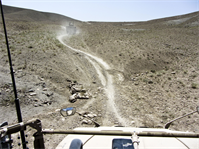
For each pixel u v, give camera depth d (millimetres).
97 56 29312
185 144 3100
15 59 20047
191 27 58031
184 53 30266
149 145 3068
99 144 3234
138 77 20359
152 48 33594
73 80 17750
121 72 22250
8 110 10508
